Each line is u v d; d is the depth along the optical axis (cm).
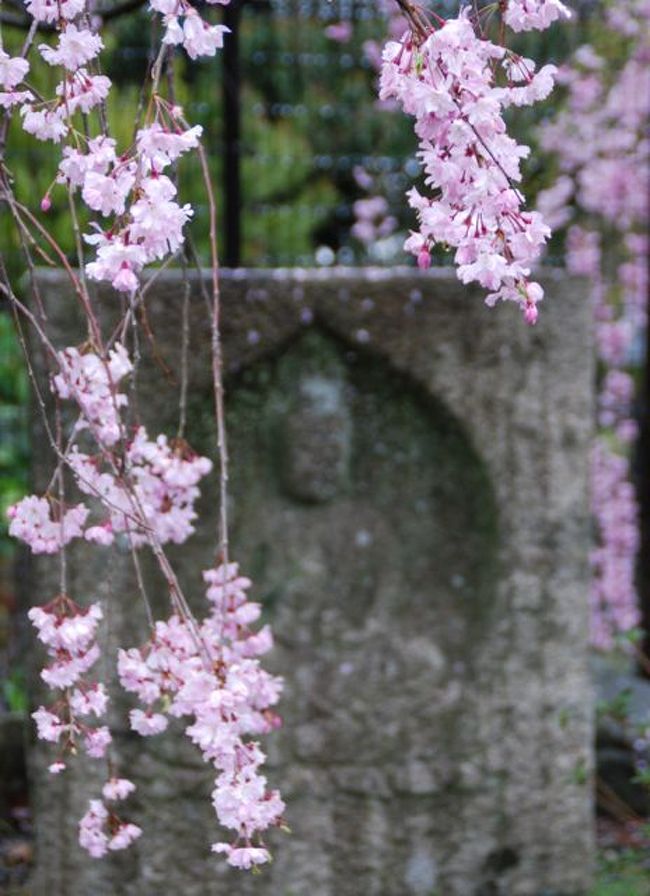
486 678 313
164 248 154
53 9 162
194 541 300
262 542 304
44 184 459
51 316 288
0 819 381
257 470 304
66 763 300
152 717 183
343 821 312
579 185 509
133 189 155
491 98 147
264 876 309
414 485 309
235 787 167
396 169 539
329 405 301
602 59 465
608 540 496
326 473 303
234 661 183
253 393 301
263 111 520
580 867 319
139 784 302
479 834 316
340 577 308
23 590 472
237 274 296
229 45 416
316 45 525
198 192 465
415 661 311
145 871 304
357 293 300
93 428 176
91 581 294
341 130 566
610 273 532
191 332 294
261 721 187
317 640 309
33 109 162
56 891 305
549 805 317
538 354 307
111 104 451
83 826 196
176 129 156
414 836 314
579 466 311
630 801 391
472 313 304
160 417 295
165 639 177
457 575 311
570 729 316
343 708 310
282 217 560
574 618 314
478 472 308
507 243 151
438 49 147
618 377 514
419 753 313
